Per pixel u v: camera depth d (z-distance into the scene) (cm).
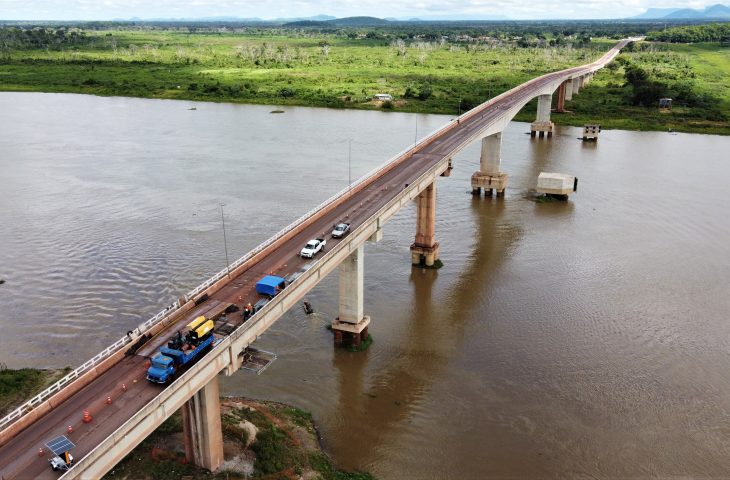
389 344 6444
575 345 6438
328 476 4581
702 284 7862
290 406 5403
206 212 10000
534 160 14262
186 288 7369
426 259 8294
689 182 12456
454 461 4838
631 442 5059
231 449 4688
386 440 5050
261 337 6481
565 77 19000
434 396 5619
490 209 10844
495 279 7994
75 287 7406
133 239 8825
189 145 14925
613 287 7769
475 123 11350
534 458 4881
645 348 6391
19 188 11269
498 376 5912
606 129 17925
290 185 11544
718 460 4872
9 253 8350
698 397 5616
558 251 8950
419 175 8144
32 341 6288
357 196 7400
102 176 12106
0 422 3441
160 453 4591
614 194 11681
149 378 3866
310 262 5553
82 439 3409
